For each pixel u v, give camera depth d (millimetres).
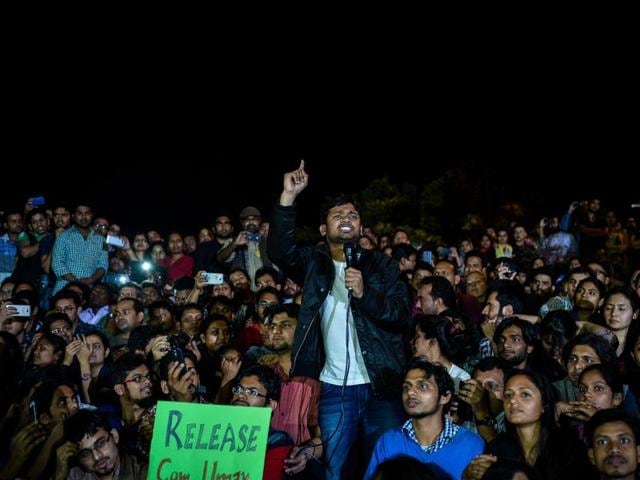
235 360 5223
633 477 3773
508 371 4543
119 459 4266
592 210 11328
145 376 4781
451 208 14633
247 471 3746
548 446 4148
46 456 4188
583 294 6043
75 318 6508
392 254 7895
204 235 10258
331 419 4383
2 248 8305
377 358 4324
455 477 3998
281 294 6922
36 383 4828
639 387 4742
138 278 9023
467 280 6992
